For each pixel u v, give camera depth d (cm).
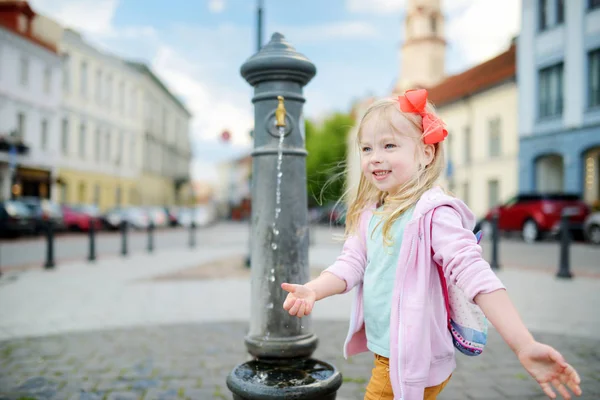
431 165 149
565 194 1523
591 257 1051
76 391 298
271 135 229
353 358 364
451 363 144
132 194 4241
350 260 158
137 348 393
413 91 147
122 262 1076
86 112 3400
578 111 1858
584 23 1827
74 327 466
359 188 167
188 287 716
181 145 5934
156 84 4781
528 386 303
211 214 5459
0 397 288
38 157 2833
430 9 4025
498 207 1666
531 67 2077
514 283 700
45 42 2888
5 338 425
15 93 2627
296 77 230
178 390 301
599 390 291
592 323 462
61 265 1001
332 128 4309
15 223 1781
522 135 2131
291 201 227
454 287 144
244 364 212
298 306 139
